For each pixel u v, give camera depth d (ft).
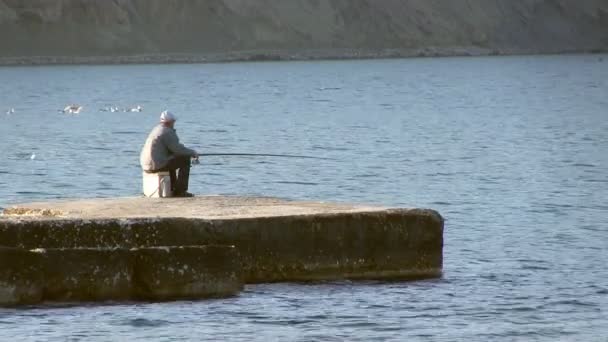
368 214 211.41
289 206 218.79
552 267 231.30
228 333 179.11
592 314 193.67
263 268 205.36
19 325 180.65
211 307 192.54
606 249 251.60
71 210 212.64
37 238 195.21
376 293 203.82
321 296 200.54
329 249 208.74
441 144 515.91
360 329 182.80
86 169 408.05
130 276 193.98
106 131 603.26
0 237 193.98
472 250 248.73
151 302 193.98
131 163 429.79
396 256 213.25
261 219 204.54
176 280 195.21
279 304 194.70
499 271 225.97
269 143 531.50
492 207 316.81
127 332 178.50
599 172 402.31
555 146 505.25
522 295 205.87
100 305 191.93
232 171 403.13
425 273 215.72
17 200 332.60
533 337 179.63
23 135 573.33
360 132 590.14
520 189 355.97
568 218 296.30
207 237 201.16
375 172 402.72
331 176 391.65
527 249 250.57
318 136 566.36
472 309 196.03
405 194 348.38
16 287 188.85
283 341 175.73
